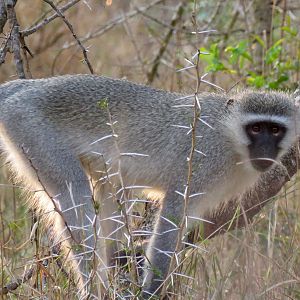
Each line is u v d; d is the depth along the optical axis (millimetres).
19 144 11422
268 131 11297
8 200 14039
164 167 11523
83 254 10383
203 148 11359
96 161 11695
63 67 17469
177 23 18391
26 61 12625
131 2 19984
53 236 11406
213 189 11445
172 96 11797
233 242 12562
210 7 19078
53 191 11422
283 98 11555
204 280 10414
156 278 10711
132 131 11617
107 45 19750
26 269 11586
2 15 12312
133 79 17891
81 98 11633
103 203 11773
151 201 11703
